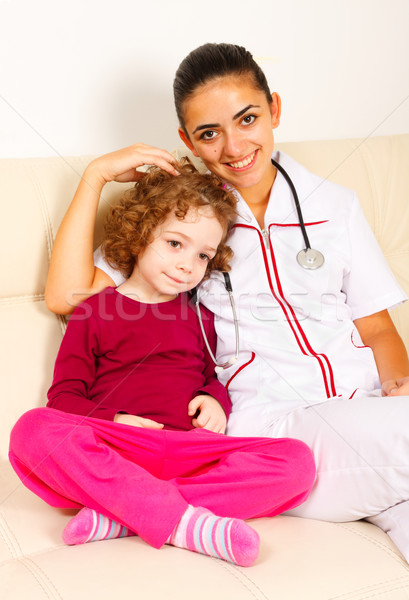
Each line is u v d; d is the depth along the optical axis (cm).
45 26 155
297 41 188
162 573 88
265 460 106
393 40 202
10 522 105
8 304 135
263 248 137
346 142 175
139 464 111
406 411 107
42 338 135
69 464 101
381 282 141
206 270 139
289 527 106
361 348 137
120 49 164
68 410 118
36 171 140
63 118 160
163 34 169
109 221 139
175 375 130
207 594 84
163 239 130
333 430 111
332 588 88
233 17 178
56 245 133
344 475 108
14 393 129
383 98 204
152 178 137
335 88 196
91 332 128
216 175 140
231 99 127
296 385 129
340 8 192
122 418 118
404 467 103
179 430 125
